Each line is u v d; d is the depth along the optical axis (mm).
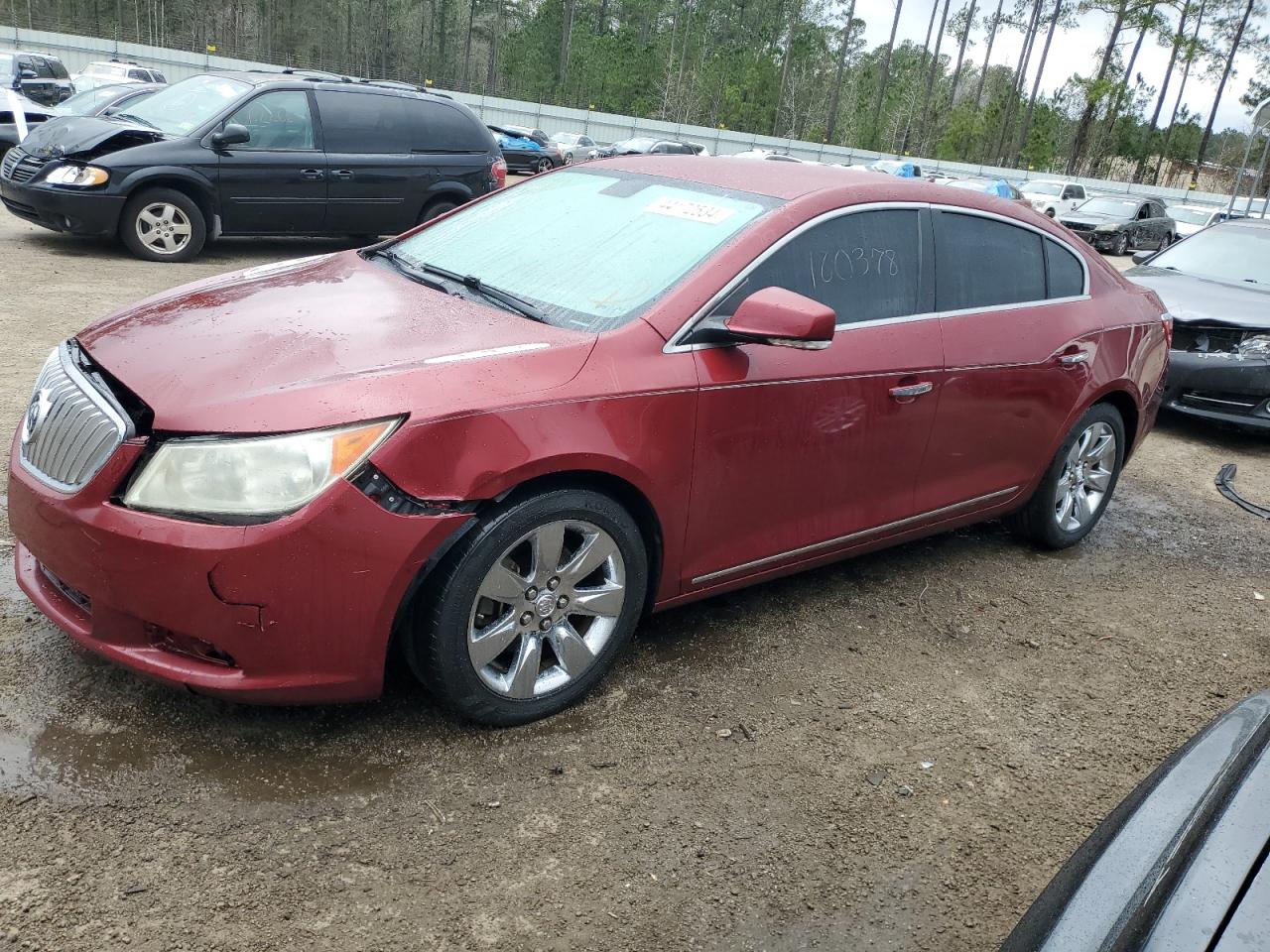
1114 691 3596
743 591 4016
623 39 75125
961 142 65938
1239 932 1293
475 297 3273
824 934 2314
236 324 2904
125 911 2125
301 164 9961
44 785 2447
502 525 2641
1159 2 64188
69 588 2715
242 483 2395
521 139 35625
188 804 2453
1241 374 6852
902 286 3652
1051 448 4379
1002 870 2604
